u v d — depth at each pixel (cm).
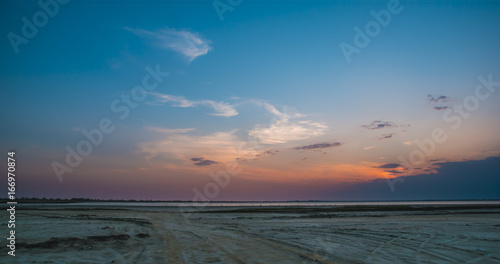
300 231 2398
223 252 1420
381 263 1227
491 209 6588
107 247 1546
